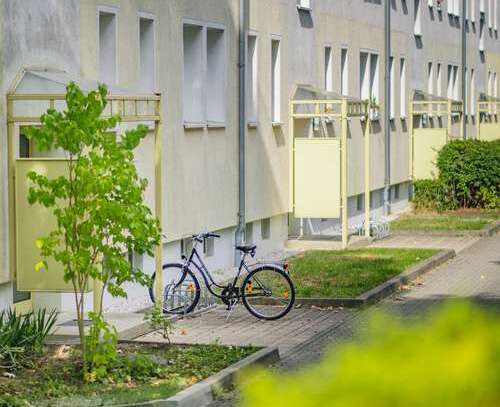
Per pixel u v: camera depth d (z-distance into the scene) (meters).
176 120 20.97
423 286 21.61
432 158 40.62
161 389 11.23
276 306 17.03
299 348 14.35
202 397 11.04
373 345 3.44
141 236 11.64
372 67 37.16
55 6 16.14
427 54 45.16
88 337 11.73
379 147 37.22
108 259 11.79
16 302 15.45
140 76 19.89
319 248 27.84
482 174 38.84
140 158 19.05
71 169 11.75
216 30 23.34
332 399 3.18
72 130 11.49
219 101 23.47
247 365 12.39
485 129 57.06
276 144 27.03
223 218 23.58
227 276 22.20
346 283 20.59
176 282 17.23
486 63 60.78
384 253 26.38
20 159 14.63
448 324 3.54
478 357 3.23
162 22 20.38
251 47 25.64
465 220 35.44
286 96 27.78
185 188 21.44
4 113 14.75
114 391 11.17
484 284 21.78
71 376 11.82
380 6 37.38
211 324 16.42
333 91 31.91
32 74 15.30
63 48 16.42
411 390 3.16
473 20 56.91
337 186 27.78
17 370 12.07
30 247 14.62
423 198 38.84
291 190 28.00
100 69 18.41
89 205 11.59
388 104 36.50
